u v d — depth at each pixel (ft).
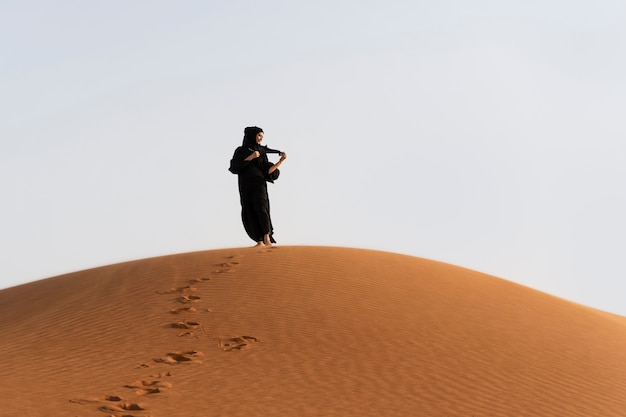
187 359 52.75
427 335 59.06
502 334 61.72
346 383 48.88
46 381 48.80
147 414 42.52
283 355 53.57
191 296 65.62
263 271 70.90
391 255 81.76
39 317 66.08
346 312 62.39
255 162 82.69
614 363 59.11
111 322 61.52
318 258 75.66
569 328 67.31
